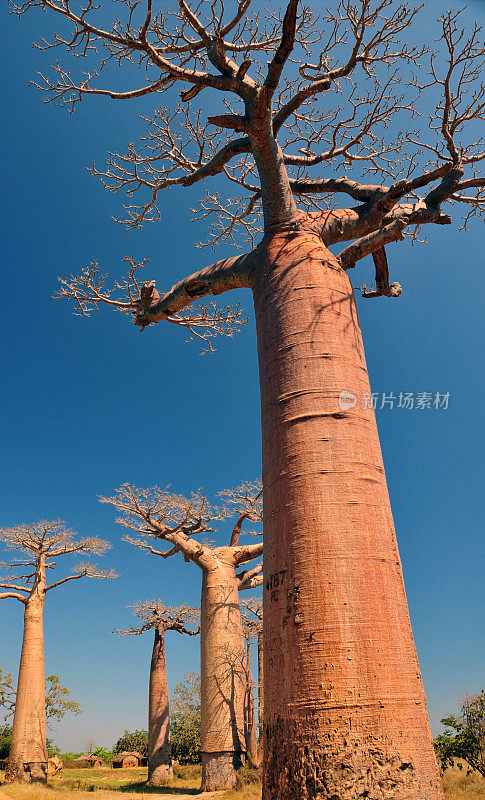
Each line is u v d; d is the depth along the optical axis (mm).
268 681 3111
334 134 6055
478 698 12141
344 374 3680
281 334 3871
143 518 16516
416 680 2984
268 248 4379
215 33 4574
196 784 19297
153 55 5035
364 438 3529
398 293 5535
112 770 35219
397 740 2729
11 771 19031
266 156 4512
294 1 3605
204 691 15633
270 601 3238
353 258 4547
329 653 2871
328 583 3031
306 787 2668
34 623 21375
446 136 4953
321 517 3207
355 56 4812
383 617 3018
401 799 2604
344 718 2723
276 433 3619
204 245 8086
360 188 4996
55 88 5848
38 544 22609
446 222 5102
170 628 23359
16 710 20031
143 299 6062
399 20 4691
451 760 11945
